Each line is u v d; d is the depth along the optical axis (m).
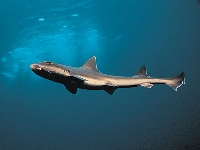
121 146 29.33
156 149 16.39
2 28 29.08
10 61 37.31
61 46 35.69
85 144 51.84
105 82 4.26
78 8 27.38
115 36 41.00
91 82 4.13
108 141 42.47
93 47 41.56
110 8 29.91
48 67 3.54
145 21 40.81
